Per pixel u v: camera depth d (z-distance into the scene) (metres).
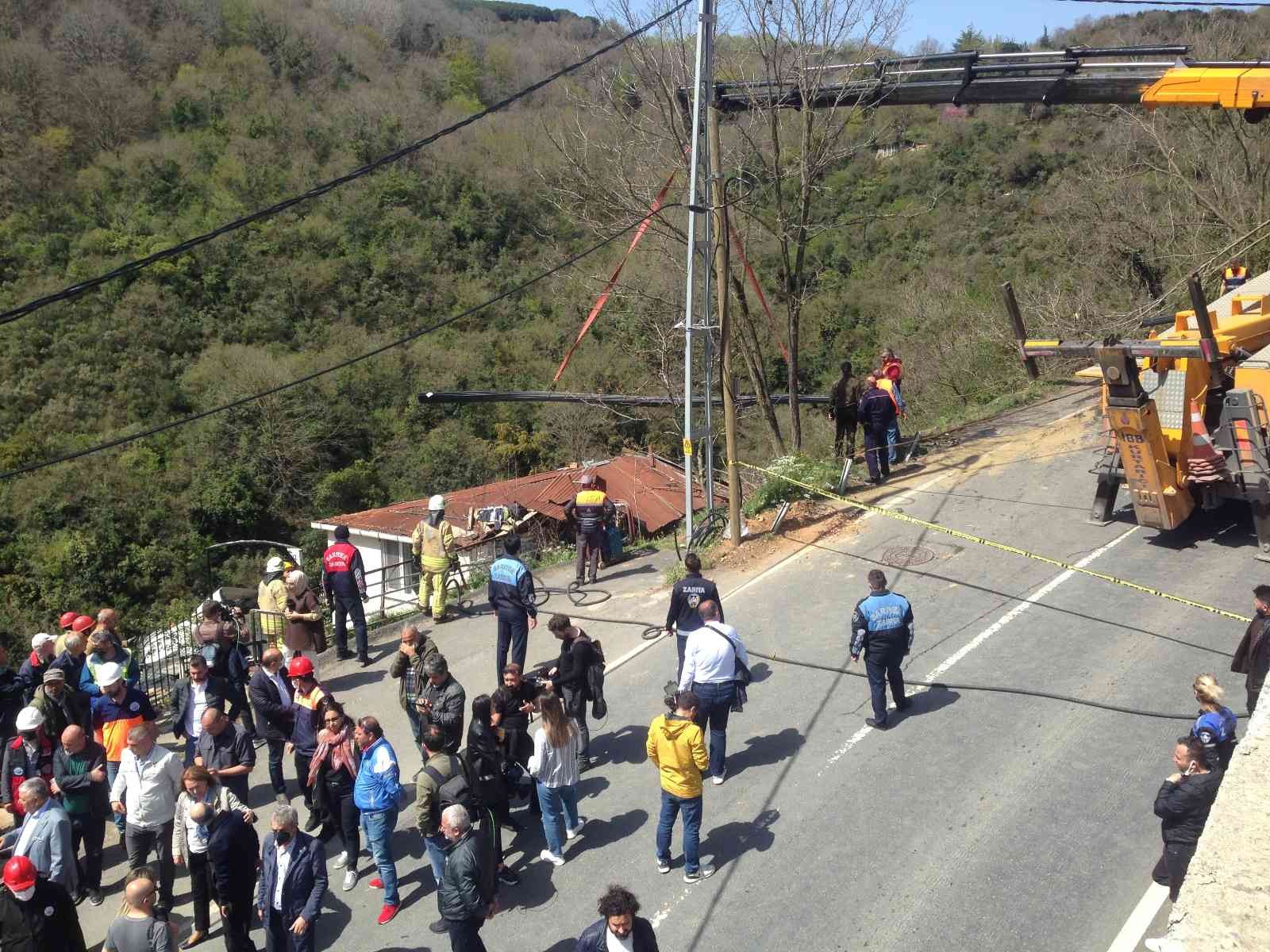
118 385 37.09
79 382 36.88
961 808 8.00
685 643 10.05
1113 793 7.93
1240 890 3.72
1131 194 27.84
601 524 14.64
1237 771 4.45
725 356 13.82
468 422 40.62
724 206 13.20
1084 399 20.45
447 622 13.94
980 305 31.55
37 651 10.28
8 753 8.85
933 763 8.64
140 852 8.26
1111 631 10.59
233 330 41.97
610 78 20.45
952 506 14.91
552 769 7.92
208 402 36.97
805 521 15.07
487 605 14.39
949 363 28.56
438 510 13.95
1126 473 12.05
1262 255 24.78
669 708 7.66
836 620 11.76
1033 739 8.80
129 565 30.52
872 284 41.94
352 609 12.77
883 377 16.75
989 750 8.72
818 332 40.25
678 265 19.81
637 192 18.86
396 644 13.45
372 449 39.22
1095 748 8.55
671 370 23.00
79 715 9.21
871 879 7.34
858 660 9.98
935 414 26.95
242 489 34.50
